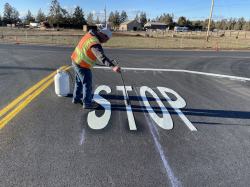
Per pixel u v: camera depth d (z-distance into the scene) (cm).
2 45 1560
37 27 7056
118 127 292
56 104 366
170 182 191
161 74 666
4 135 258
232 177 200
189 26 9275
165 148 246
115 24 9456
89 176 194
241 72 741
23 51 1179
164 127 298
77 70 323
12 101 369
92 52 299
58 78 381
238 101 420
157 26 9362
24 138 254
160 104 388
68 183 184
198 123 315
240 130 297
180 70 750
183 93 464
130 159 222
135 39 3366
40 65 741
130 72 681
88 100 343
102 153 230
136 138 265
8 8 9162
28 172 196
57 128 281
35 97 396
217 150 246
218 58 1170
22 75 571
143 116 332
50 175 193
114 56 1134
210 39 3922
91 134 270
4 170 197
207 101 414
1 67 672
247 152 244
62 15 8012
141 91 465
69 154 226
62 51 1280
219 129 298
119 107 364
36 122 296
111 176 195
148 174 200
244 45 2512
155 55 1252
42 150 231
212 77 644
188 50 1784
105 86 495
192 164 218
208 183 191
